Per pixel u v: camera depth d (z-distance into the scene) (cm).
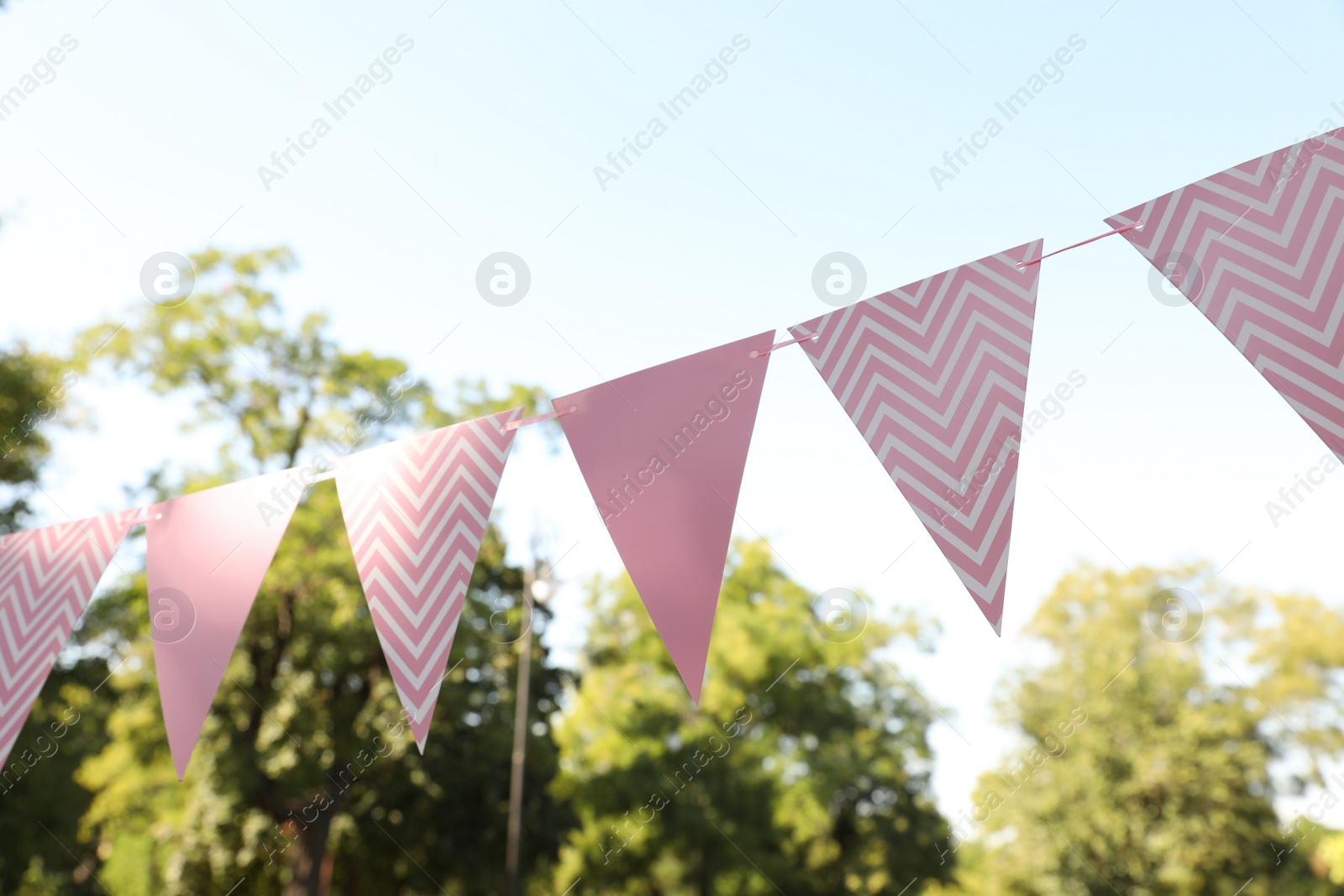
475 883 1436
